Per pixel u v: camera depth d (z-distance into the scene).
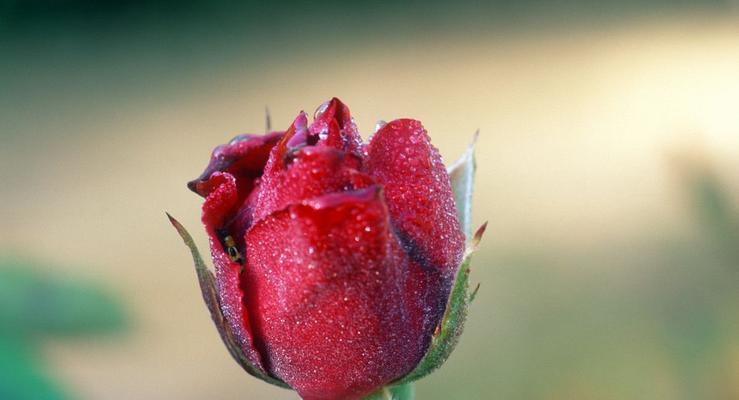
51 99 1.21
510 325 0.48
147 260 0.69
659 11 1.24
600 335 0.44
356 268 0.23
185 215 0.80
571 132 0.88
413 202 0.23
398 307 0.23
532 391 0.43
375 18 1.48
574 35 1.23
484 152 0.86
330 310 0.23
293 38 1.41
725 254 0.35
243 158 0.24
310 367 0.24
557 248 0.60
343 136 0.23
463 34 1.34
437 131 0.94
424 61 1.22
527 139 0.88
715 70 0.97
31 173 0.94
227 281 0.23
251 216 0.24
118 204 0.83
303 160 0.22
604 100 0.95
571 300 0.50
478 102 1.02
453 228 0.24
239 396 0.51
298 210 0.22
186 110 1.12
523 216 0.68
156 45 1.42
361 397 0.24
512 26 1.34
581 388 0.40
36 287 0.31
